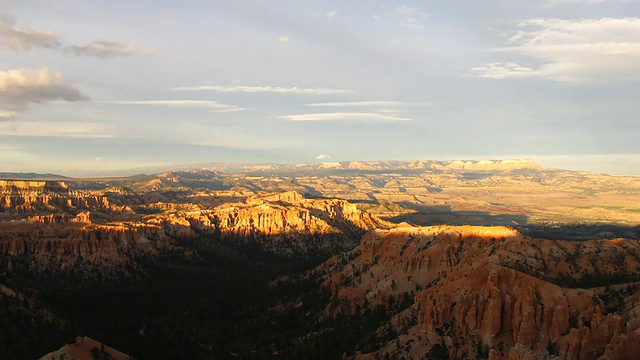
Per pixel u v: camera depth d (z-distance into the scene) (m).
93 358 144.88
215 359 187.00
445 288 162.50
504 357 127.06
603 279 169.88
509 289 149.88
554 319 138.50
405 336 161.88
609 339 126.56
